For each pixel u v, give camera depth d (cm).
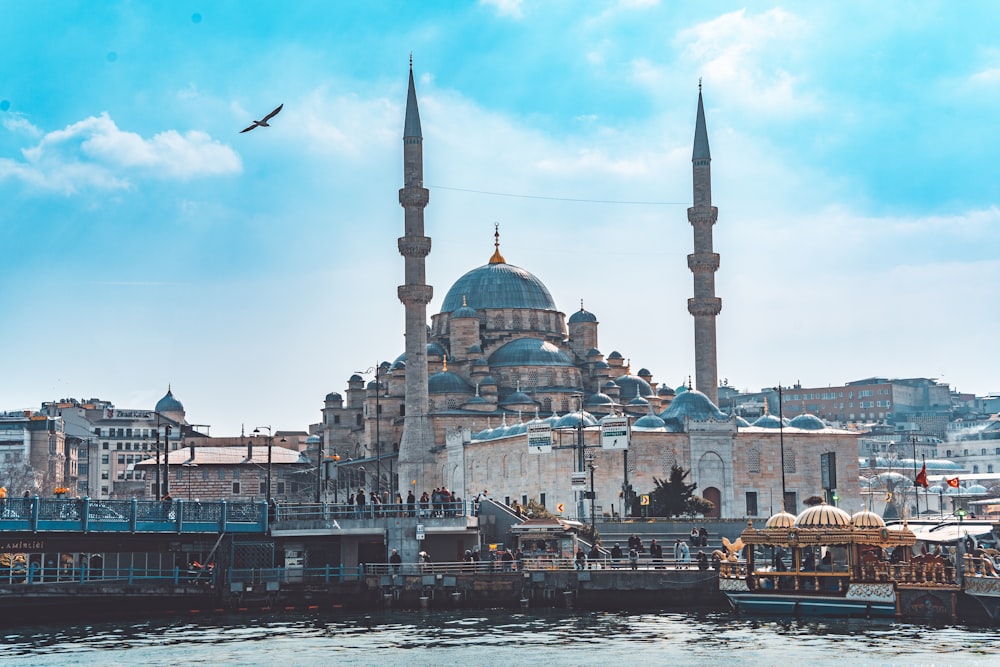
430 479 16512
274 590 8800
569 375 18025
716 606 8662
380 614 8506
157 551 8919
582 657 6506
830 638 6962
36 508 8262
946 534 8669
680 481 12381
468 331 18350
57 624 8050
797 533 7988
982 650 6444
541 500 13750
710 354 16688
